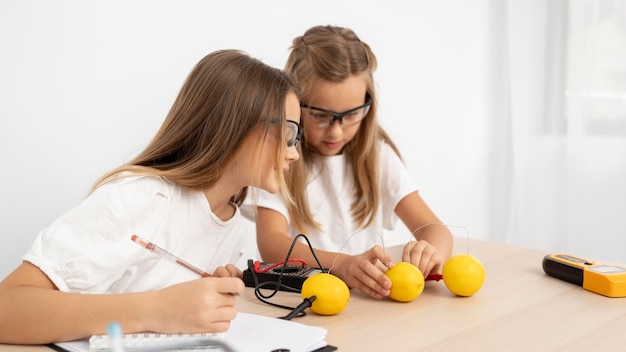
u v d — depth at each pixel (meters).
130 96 1.90
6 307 0.82
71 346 0.81
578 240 2.90
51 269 0.87
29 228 1.74
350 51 1.50
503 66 3.01
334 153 1.64
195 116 1.09
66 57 1.75
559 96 2.90
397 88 2.56
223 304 0.84
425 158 2.72
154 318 0.82
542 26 2.89
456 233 2.93
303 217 1.63
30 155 1.72
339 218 1.72
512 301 1.04
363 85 1.52
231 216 1.24
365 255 1.13
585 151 2.85
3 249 1.70
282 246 1.36
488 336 0.87
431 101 2.72
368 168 1.68
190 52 2.01
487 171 3.03
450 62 2.77
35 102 1.71
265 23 2.17
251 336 0.83
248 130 1.06
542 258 1.34
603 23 2.78
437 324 0.92
